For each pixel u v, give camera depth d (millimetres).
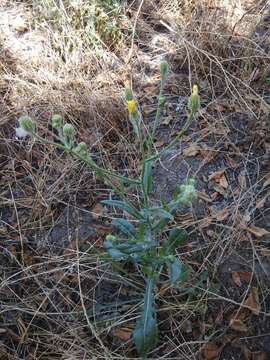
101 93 523
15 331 393
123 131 501
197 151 479
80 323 392
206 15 586
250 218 431
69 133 308
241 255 414
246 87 524
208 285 398
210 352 378
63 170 470
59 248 430
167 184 460
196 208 442
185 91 534
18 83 533
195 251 418
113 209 446
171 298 398
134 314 393
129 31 590
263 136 485
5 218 451
